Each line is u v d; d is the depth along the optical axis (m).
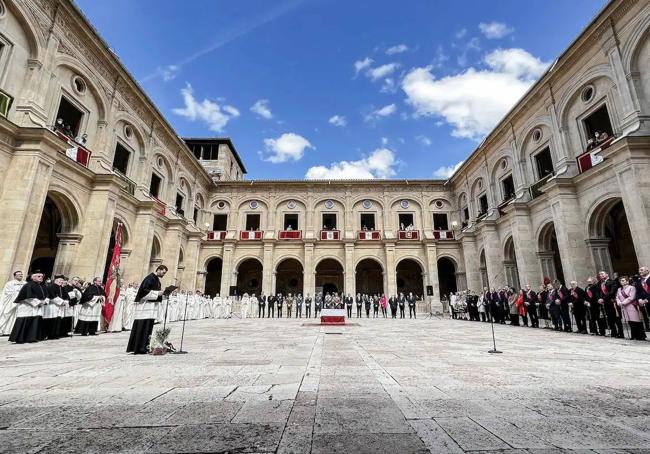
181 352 7.01
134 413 3.06
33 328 9.03
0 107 13.21
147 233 21.64
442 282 37.25
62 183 15.74
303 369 5.20
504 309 19.23
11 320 10.44
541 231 21.12
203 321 20.31
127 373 4.85
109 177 17.62
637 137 14.06
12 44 13.95
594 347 8.34
